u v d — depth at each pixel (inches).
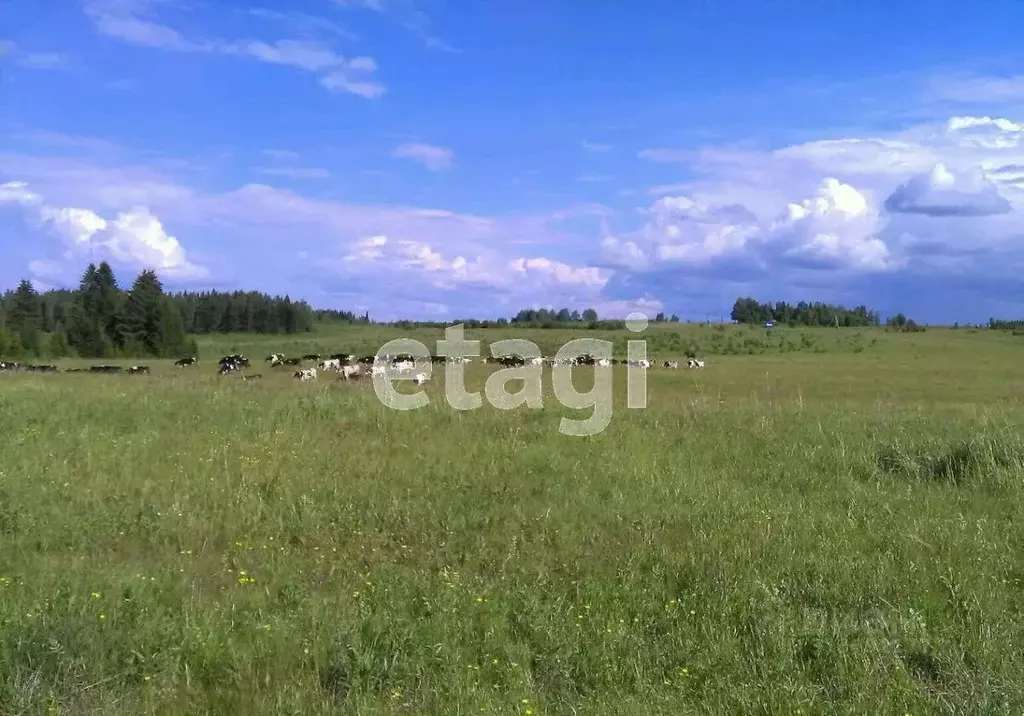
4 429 467.2
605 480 396.2
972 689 192.7
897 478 408.5
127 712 179.9
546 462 430.6
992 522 327.9
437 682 193.9
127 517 325.7
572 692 195.5
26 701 178.5
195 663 201.8
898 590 252.8
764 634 221.0
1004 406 789.2
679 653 213.8
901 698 188.1
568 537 312.5
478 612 235.0
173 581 260.2
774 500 364.5
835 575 266.4
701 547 298.2
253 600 243.8
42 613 213.3
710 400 743.7
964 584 255.3
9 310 3526.1
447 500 360.2
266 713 180.9
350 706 182.7
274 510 342.3
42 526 312.0
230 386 786.8
